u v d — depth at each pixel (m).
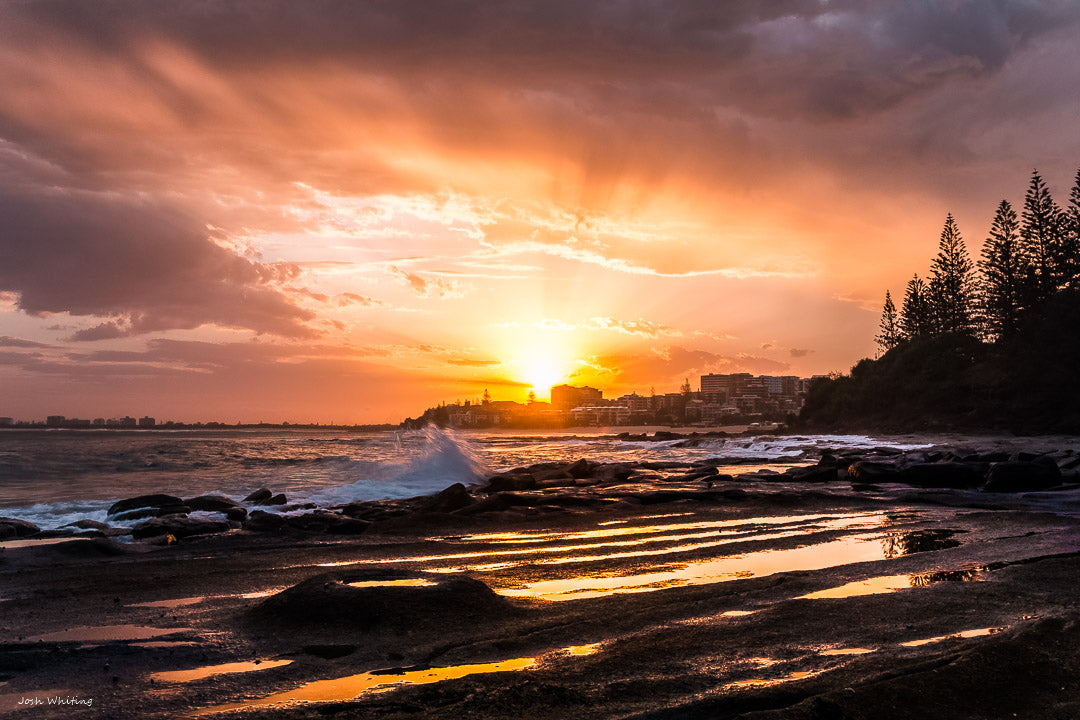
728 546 10.84
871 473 23.12
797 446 52.91
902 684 4.23
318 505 19.55
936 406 78.69
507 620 6.27
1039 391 69.62
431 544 11.59
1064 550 9.80
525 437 136.88
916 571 8.36
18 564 10.00
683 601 7.00
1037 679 4.48
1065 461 26.02
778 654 5.11
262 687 4.71
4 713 4.27
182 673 5.00
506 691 4.34
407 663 5.18
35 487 27.41
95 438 114.06
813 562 9.48
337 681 4.83
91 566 9.88
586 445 79.19
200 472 33.84
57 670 5.08
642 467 33.06
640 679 4.55
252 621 6.32
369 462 36.16
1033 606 6.47
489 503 15.38
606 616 6.36
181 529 13.04
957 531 12.26
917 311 103.69
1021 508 16.16
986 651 4.78
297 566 9.72
